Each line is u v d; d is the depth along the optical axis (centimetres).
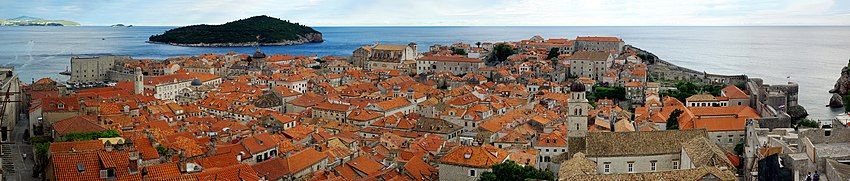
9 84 17700
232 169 11881
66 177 9262
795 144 11956
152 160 12425
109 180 9438
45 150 11744
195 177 10319
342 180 13900
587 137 12900
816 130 11375
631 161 12594
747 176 11738
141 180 9644
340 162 16712
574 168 10875
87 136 13800
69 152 10056
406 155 17600
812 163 9156
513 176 12794
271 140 17088
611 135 12888
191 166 11675
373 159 17262
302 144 19038
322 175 15062
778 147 11531
